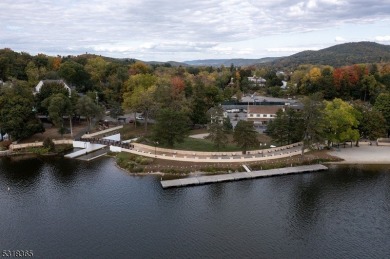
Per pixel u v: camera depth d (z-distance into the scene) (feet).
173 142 317.42
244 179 268.82
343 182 263.90
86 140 347.97
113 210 217.77
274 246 180.65
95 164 304.09
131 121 441.27
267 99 607.78
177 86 454.81
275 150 328.70
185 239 186.19
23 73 513.04
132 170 281.54
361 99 583.99
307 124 306.35
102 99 492.95
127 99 403.95
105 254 172.55
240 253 174.50
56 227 197.57
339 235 191.72
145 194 240.73
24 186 253.65
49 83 409.90
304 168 288.10
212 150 319.47
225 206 224.94
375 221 206.49
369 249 178.60
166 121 309.22
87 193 242.17
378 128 354.95
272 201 232.73
